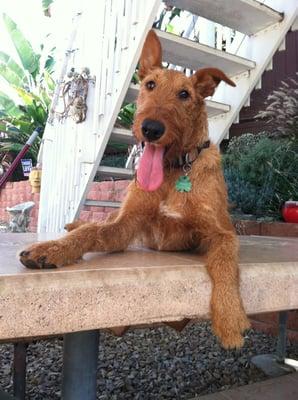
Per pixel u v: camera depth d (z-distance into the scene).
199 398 0.73
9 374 0.88
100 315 0.38
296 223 1.12
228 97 1.47
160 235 0.62
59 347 1.04
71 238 0.47
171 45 1.19
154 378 0.86
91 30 1.39
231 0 1.19
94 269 0.39
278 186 1.28
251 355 0.98
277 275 0.50
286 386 0.78
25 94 3.87
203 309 0.45
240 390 0.76
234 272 0.47
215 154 0.64
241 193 1.31
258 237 1.04
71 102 1.37
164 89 0.63
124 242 0.58
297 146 1.30
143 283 0.41
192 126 0.63
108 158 2.64
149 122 0.57
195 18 1.78
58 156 1.54
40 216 1.63
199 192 0.59
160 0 1.08
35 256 0.40
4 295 0.34
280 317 0.92
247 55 1.42
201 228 0.58
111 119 1.23
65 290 0.36
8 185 3.06
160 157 0.58
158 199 0.60
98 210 1.88
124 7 1.23
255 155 1.32
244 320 0.44
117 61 1.23
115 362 0.94
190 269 0.45
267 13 1.27
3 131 3.93
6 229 2.09
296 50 1.68
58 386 0.82
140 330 1.17
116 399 0.77
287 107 1.38
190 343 1.07
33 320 0.35
